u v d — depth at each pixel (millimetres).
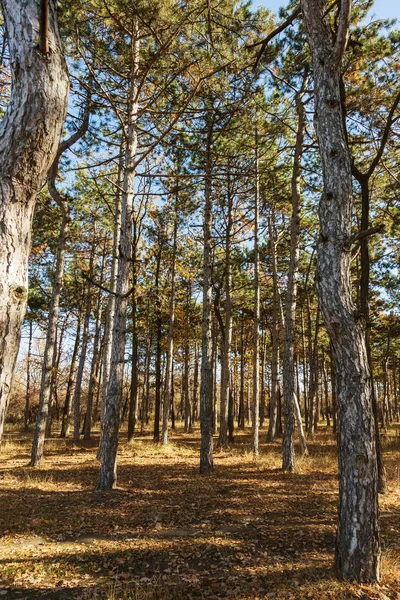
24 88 2139
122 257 9133
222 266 18812
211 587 4211
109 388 8727
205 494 8148
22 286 2018
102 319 24281
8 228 1997
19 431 28750
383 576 4160
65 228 13195
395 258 16094
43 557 4965
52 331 12586
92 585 4258
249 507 7211
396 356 30359
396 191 11805
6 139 2090
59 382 31531
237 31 7723
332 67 4938
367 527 4094
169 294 20078
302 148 12148
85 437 20109
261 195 15977
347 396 4297
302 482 9336
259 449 16078
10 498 7656
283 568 4609
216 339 25578
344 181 4715
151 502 7480
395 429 26594
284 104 11664
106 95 8516
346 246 4555
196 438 21797
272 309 22953
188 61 7969
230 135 11586
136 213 17156
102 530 5984
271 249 19500
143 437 22125
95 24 8188
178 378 40000
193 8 7293
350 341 4352
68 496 7887
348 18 4586
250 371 34594
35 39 2186
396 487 9016
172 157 14492
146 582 4340
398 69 8969
